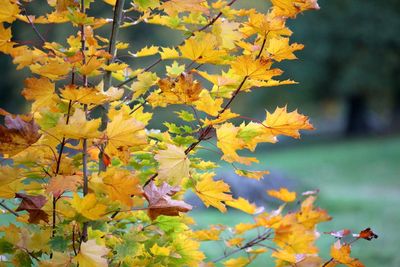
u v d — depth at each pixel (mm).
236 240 3201
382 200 13000
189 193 10305
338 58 28500
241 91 3018
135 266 2932
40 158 2877
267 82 2941
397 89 30062
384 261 7992
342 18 27797
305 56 28391
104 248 2789
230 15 2996
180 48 2910
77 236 2885
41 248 2881
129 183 2779
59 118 2785
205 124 2900
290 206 11812
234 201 3182
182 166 2850
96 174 2850
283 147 28406
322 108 41312
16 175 2822
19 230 2928
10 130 2709
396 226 10047
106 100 2859
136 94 2984
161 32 21891
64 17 2889
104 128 2975
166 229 3014
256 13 2951
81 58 2779
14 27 14453
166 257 2965
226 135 2904
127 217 3010
